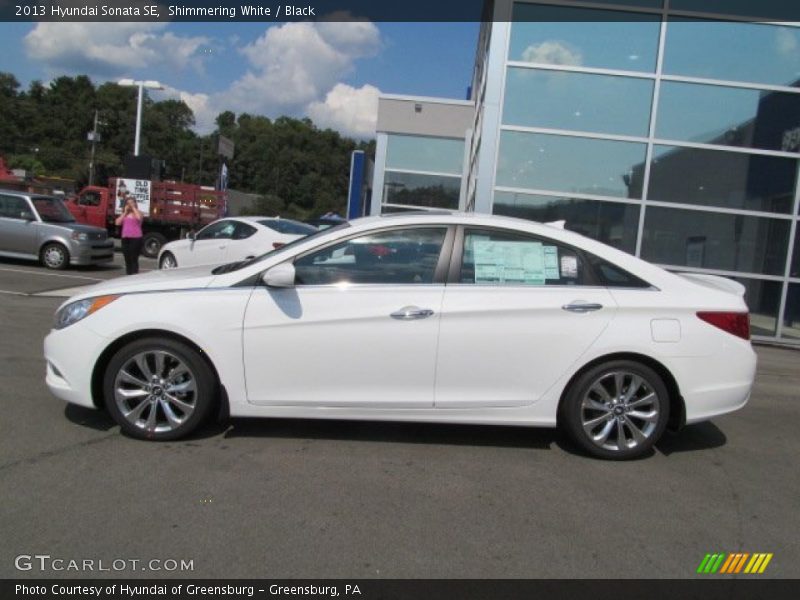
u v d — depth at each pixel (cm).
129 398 442
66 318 449
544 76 1052
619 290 451
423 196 1939
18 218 1429
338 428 491
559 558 322
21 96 10275
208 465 410
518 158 1062
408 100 1922
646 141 1045
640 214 1051
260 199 7762
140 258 2002
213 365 440
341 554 316
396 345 435
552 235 459
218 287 440
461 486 400
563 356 441
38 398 520
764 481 434
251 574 296
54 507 347
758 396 679
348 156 8700
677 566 320
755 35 1031
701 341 446
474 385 441
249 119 9188
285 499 370
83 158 9156
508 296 441
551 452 465
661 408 449
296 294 437
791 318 1048
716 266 1052
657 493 404
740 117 1041
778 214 1044
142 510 348
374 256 450
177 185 2116
